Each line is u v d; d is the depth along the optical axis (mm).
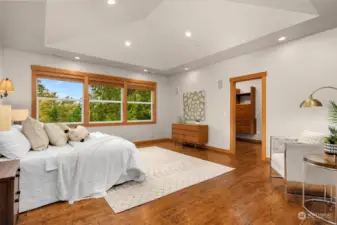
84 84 4793
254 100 6324
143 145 5641
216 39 3713
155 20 3625
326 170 2014
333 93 2975
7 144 1917
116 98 5543
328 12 2482
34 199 1975
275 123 3730
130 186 2590
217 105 4941
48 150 2307
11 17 2496
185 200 2209
